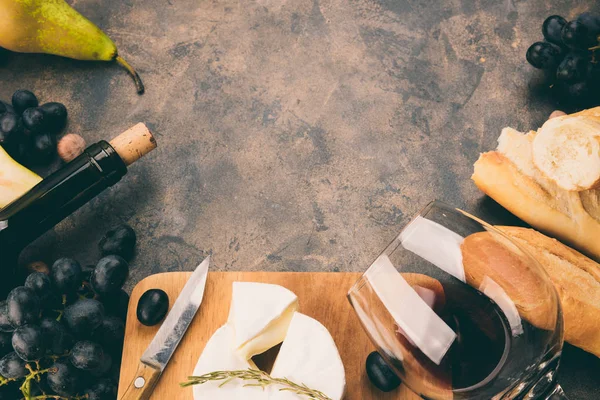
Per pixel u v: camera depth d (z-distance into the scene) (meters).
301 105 1.56
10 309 1.09
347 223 1.45
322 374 1.06
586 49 1.42
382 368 1.07
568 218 1.28
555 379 0.99
